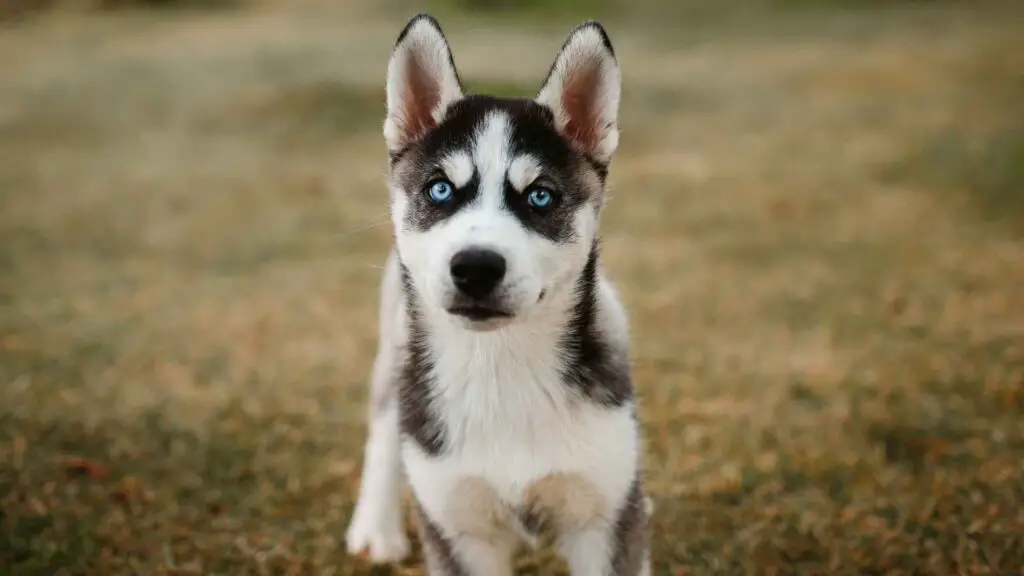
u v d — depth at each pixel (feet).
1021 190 6.67
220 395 4.30
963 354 4.42
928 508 3.46
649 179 7.62
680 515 3.51
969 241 5.93
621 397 2.87
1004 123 8.13
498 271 2.59
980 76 9.93
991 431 3.87
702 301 5.20
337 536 3.49
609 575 2.86
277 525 3.52
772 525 3.46
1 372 4.42
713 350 4.63
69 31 14.55
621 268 5.74
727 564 3.29
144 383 4.39
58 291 5.47
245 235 6.58
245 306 5.30
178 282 5.70
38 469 3.71
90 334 4.83
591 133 2.96
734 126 9.19
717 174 7.69
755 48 12.84
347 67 11.51
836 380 4.30
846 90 10.16
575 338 2.83
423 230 2.81
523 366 2.80
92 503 3.56
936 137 8.05
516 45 12.97
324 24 15.47
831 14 14.92
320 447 3.93
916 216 6.45
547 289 2.75
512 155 2.79
